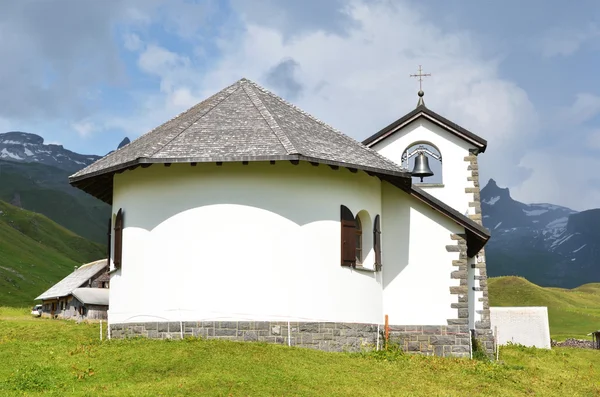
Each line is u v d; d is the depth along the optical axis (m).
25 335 25.42
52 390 17.02
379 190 27.38
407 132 34.38
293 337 23.33
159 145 23.67
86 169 26.69
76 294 48.84
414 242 27.34
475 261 30.16
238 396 16.55
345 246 24.73
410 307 26.98
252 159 22.80
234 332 23.16
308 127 26.52
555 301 87.38
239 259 23.48
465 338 26.50
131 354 20.00
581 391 22.30
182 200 23.98
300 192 24.11
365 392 17.94
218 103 26.97
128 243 24.77
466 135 33.75
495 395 19.50
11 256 107.19
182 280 23.59
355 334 24.55
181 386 16.92
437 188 33.75
